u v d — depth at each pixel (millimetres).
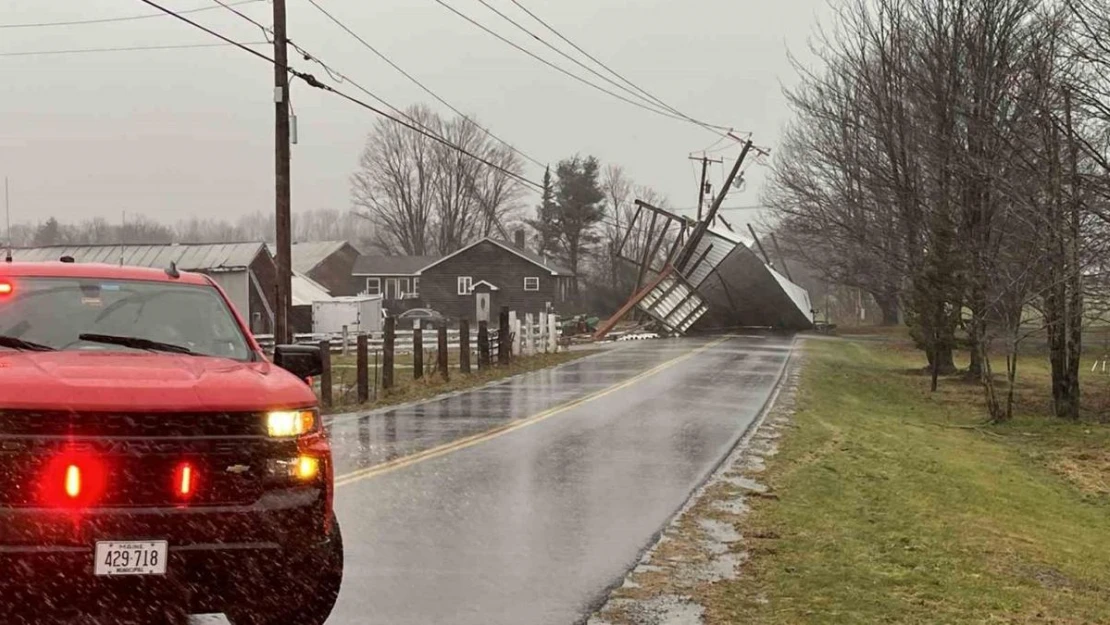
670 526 8531
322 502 4875
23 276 5820
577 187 92500
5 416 4277
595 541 7910
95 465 4336
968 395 25766
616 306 92562
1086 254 19031
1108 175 18250
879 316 88375
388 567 6945
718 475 11242
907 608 6453
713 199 61688
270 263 48562
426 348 37812
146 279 6156
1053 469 16203
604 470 11375
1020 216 20547
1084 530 11516
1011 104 21906
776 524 8797
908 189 28000
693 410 17844
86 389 4461
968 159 21812
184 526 4430
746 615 6098
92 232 113875
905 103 28281
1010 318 21734
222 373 5031
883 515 9727
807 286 116062
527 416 16641
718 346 41375
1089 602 7367
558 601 6254
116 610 4391
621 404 18734
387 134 101875
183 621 4727
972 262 23703
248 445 4633
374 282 85250
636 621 5902
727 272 52438
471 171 102125
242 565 4543
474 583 6605
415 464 11414
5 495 4242
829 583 6898
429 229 105250
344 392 20141
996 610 6664
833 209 40344
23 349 5254
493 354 29469
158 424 4465
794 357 34281
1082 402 25266
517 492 9898
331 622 5672
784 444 13984
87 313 5699
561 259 94312
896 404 23141
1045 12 22688
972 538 9289
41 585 4250
